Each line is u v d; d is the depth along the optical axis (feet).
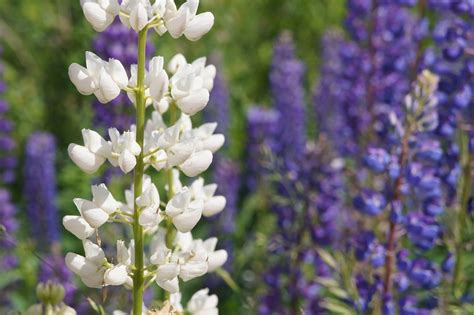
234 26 43.06
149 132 12.92
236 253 27.40
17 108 37.40
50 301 13.34
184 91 11.89
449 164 20.12
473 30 21.26
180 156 11.73
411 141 18.53
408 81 24.45
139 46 11.58
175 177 14.20
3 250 26.99
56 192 32.73
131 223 11.76
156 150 11.70
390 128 19.03
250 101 42.04
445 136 20.36
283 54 35.55
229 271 26.23
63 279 21.34
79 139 35.68
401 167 18.42
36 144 29.73
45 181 29.66
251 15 44.55
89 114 34.96
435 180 18.42
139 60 11.57
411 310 18.67
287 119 33.88
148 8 11.71
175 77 12.06
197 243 13.32
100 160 11.68
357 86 26.63
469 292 20.20
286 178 23.39
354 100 26.55
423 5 24.23
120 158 11.39
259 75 43.50
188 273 11.98
